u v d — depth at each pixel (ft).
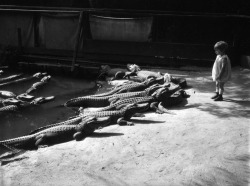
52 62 44.16
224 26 42.83
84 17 43.29
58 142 21.50
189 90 30.76
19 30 45.39
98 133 21.40
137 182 15.11
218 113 23.68
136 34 43.27
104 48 44.09
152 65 42.65
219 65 25.58
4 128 24.71
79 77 40.19
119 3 47.24
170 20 44.62
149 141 19.43
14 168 17.02
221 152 17.57
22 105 29.60
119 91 30.58
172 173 15.78
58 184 15.20
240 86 31.19
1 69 43.11
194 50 41.47
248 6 43.52
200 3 45.03
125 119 23.22
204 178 15.21
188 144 18.72
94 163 17.12
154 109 25.31
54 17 44.42
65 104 29.50
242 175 15.34
